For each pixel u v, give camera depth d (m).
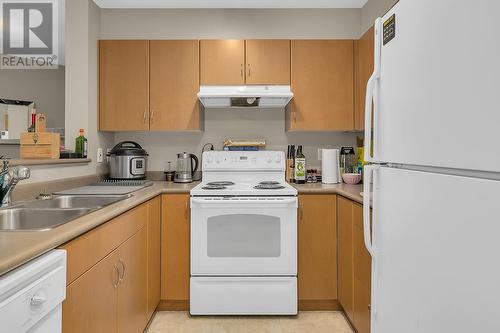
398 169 1.04
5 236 0.96
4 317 0.69
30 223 1.42
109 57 2.65
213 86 2.58
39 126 2.54
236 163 2.71
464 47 0.73
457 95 0.76
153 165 2.96
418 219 0.92
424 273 0.89
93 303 1.23
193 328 2.12
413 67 0.95
